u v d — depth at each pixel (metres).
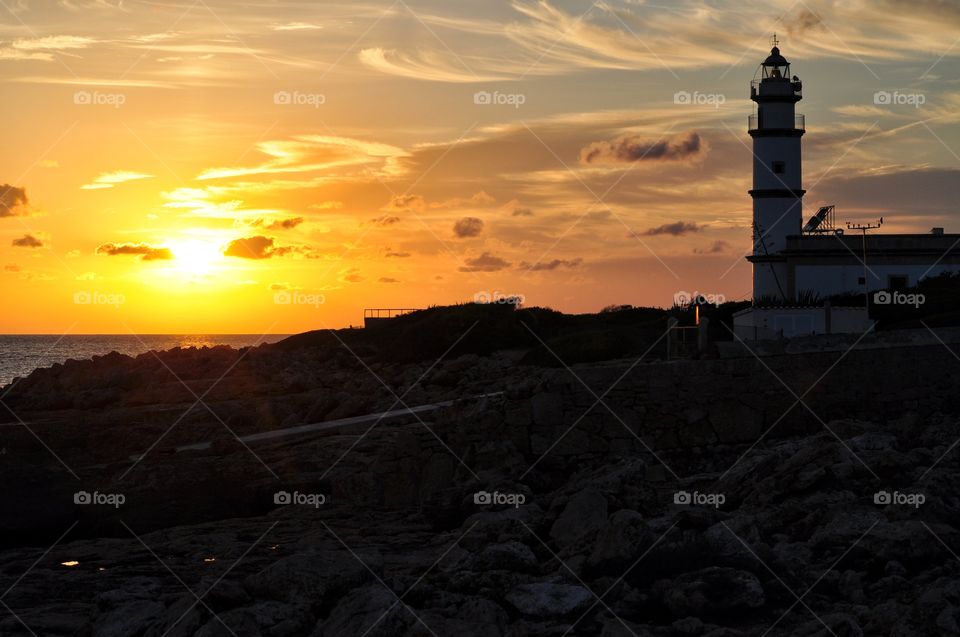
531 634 12.89
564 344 53.72
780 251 62.69
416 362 62.50
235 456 30.42
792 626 12.89
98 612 14.24
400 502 24.47
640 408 24.67
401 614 12.62
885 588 13.93
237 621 12.58
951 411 25.73
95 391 54.84
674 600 13.44
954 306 48.06
